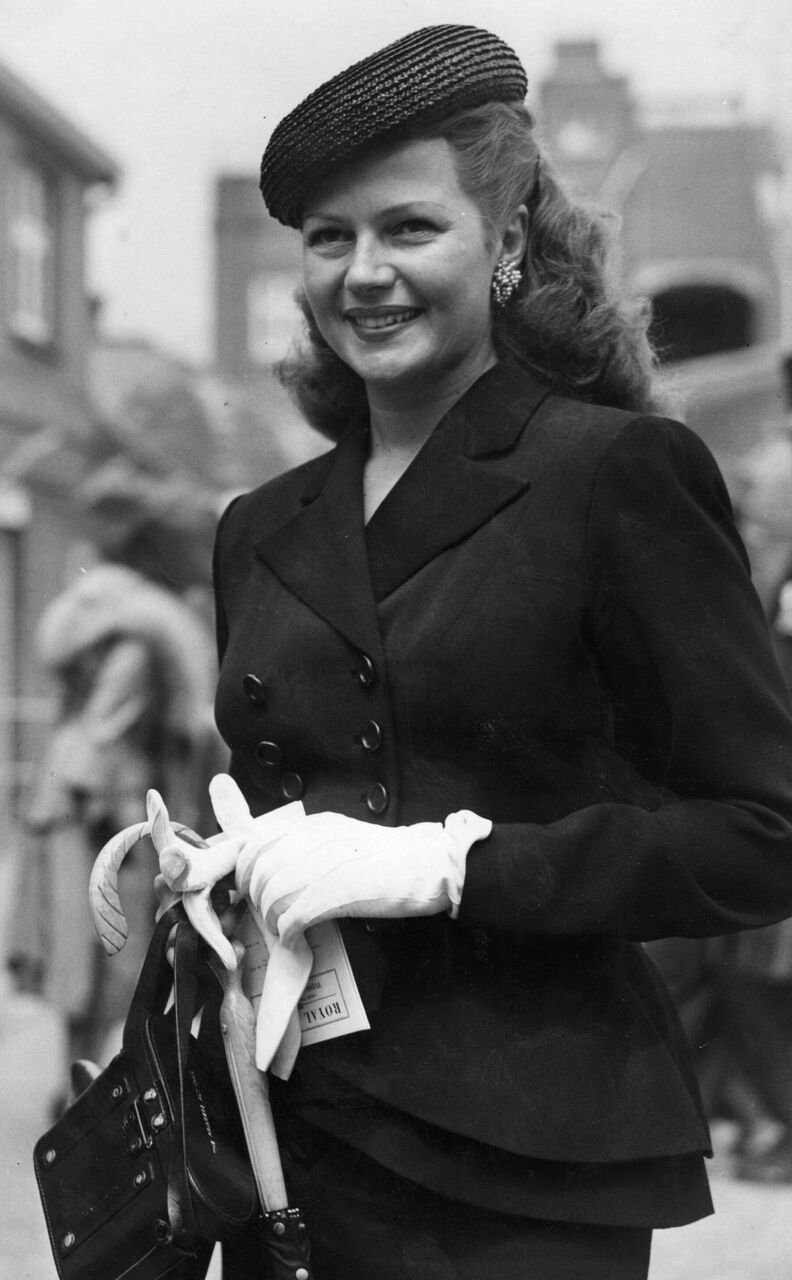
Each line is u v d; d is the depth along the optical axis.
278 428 6.69
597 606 1.95
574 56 6.75
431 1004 1.95
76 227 10.27
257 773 2.12
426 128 2.00
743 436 6.48
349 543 2.07
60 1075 4.86
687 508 1.96
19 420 10.80
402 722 1.99
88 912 4.96
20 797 5.24
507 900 1.88
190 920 1.99
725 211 7.52
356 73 2.00
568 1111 1.90
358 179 2.01
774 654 2.01
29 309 10.60
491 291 2.14
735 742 1.93
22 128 9.92
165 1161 1.94
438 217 2.01
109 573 5.12
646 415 2.00
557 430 2.01
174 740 5.05
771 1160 4.65
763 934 4.71
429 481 2.04
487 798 1.97
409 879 1.88
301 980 1.94
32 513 10.88
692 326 7.09
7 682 5.36
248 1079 1.96
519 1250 1.90
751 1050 4.71
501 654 1.94
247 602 2.19
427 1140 1.92
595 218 2.20
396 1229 1.93
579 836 1.90
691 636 1.94
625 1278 1.92
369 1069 1.94
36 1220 4.38
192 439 6.04
